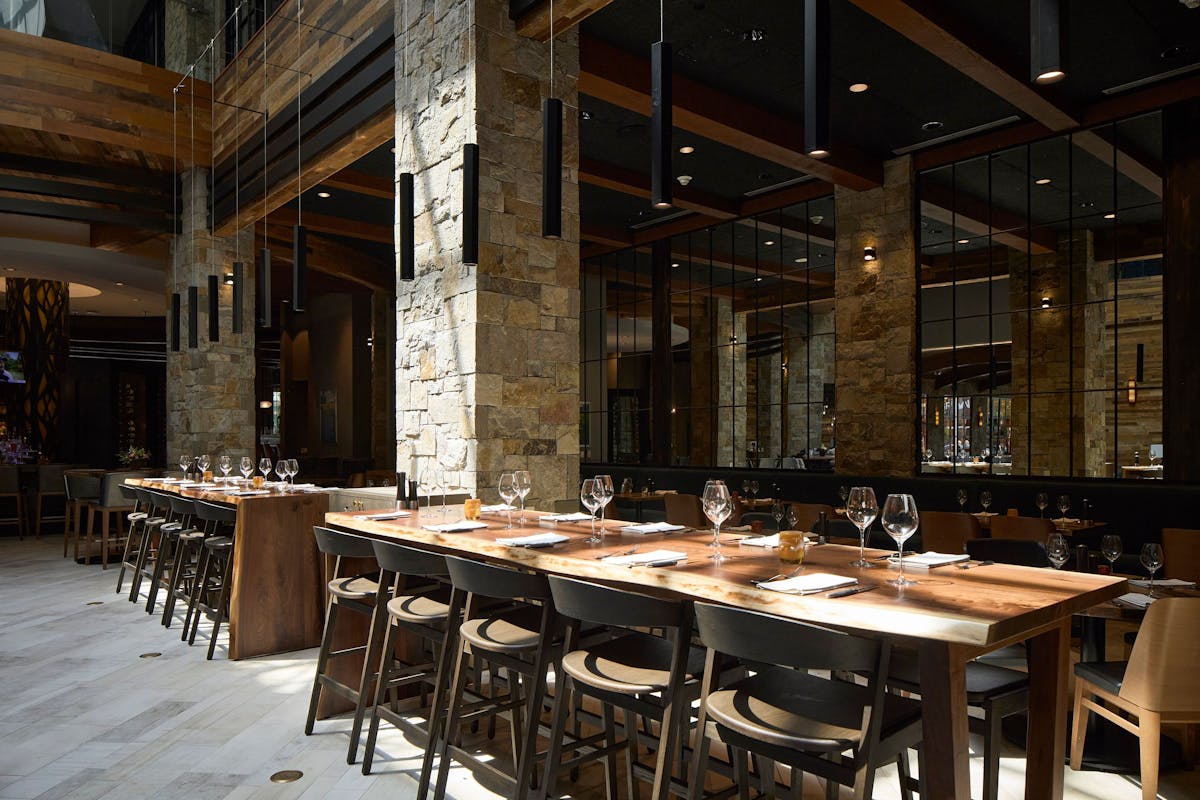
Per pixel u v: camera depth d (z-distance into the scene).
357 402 17.20
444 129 5.54
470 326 5.20
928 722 1.89
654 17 6.12
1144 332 9.99
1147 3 5.78
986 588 2.12
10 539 10.81
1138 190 9.34
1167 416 7.11
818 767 1.97
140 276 13.11
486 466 5.18
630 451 13.25
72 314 18.64
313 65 7.77
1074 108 7.45
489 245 5.25
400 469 5.98
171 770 3.35
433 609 3.33
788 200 10.35
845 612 1.95
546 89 5.63
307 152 7.82
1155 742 2.65
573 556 2.75
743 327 11.63
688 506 8.02
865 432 9.09
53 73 8.90
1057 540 3.37
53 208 9.96
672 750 2.30
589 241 13.27
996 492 7.82
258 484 6.27
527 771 2.74
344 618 4.10
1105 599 2.13
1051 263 10.42
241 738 3.72
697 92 7.20
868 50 6.54
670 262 12.46
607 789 2.88
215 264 10.43
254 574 5.12
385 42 6.48
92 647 5.34
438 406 5.54
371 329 16.25
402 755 3.53
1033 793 2.31
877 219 9.05
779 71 7.03
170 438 10.81
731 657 2.61
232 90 9.62
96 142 9.30
